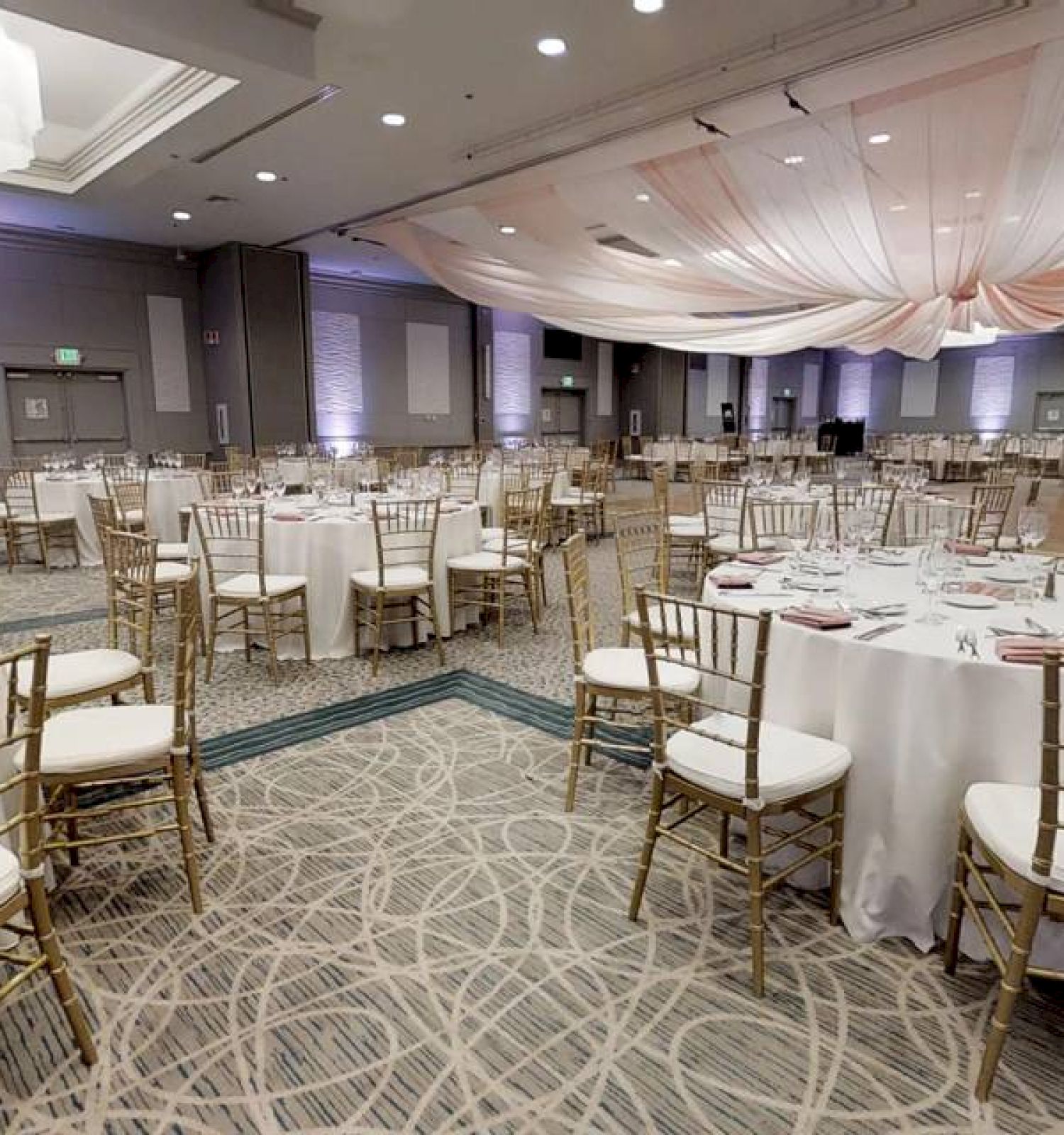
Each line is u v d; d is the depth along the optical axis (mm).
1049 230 6895
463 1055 1895
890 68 5480
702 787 2193
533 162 7605
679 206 7746
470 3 4934
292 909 2443
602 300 10750
